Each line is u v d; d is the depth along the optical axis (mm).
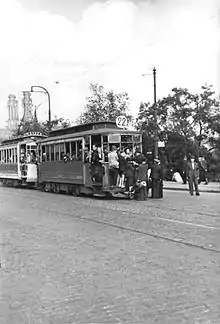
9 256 8641
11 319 5250
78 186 23594
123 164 20656
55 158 26062
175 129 37469
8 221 13805
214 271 7059
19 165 32625
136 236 10508
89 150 21969
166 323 4934
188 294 5910
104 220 13477
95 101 41750
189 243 9398
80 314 5320
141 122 39062
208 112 37250
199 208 16172
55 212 16031
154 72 31781
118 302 5691
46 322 5109
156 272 7098
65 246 9516
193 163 22125
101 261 8000
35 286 6555
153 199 20469
